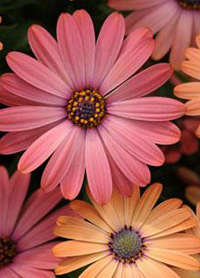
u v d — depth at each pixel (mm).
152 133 316
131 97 323
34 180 359
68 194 307
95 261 315
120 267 318
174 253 312
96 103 324
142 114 318
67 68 318
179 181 386
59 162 312
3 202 341
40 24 358
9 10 355
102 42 318
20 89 309
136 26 362
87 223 319
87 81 324
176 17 368
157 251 317
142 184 311
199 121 394
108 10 361
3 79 305
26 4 356
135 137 318
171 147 387
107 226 323
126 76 320
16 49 344
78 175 314
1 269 337
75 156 318
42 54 310
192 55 333
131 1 358
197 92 326
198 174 394
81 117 323
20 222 343
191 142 388
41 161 307
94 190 310
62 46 313
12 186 338
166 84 375
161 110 314
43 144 311
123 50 319
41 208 340
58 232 312
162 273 307
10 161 359
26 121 310
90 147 321
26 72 307
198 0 368
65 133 320
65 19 311
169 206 323
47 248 332
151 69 315
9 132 313
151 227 323
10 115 305
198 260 318
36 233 341
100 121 326
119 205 325
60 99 321
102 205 312
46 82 313
